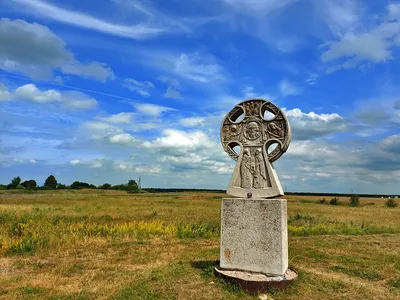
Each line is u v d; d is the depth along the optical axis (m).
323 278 6.87
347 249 10.70
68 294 6.00
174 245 10.98
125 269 7.85
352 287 6.43
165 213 24.17
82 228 13.53
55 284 6.66
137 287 6.05
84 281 6.84
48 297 5.86
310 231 14.70
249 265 6.47
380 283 7.08
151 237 12.45
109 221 18.42
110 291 6.05
